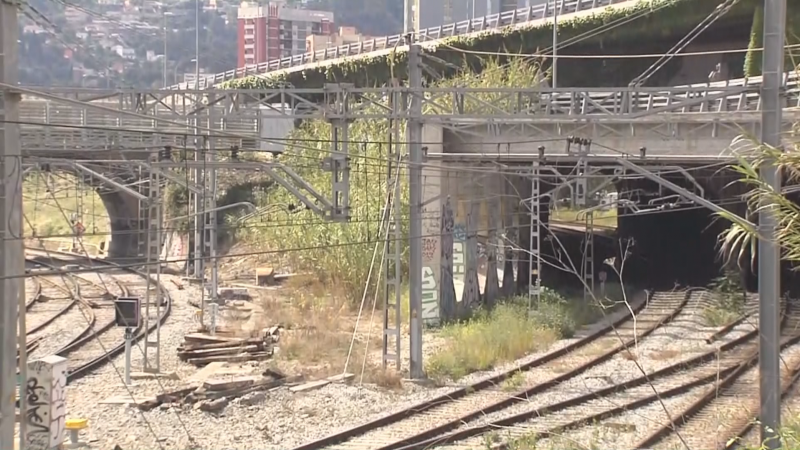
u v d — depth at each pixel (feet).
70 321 93.09
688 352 75.10
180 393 57.72
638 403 57.21
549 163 93.91
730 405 56.90
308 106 55.21
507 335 74.49
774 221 35.09
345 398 58.08
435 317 88.74
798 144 30.42
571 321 86.89
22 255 35.09
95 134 61.52
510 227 95.30
